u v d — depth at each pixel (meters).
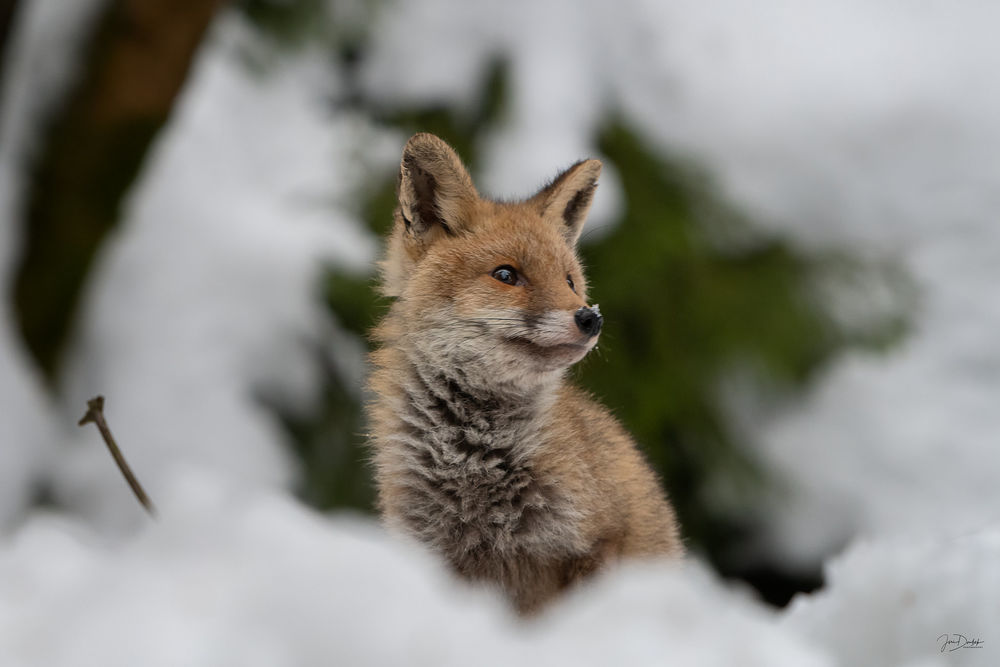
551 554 6.39
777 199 15.57
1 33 12.20
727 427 14.91
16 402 11.66
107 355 12.73
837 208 15.66
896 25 16.69
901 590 4.03
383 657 2.86
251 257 13.34
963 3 17.12
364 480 13.38
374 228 14.41
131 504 11.81
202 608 2.92
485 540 6.54
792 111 15.77
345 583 3.02
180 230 13.41
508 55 15.06
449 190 7.25
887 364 15.41
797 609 4.64
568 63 15.04
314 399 13.27
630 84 15.47
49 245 12.91
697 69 15.69
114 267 13.14
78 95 12.79
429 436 6.75
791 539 14.93
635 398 14.47
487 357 6.75
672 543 7.14
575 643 3.21
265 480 12.41
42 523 3.78
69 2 12.94
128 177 13.11
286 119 15.05
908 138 15.96
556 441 6.47
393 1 15.10
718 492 14.92
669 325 14.79
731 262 15.37
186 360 12.73
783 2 16.58
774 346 14.93
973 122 15.96
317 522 3.45
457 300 6.89
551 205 7.66
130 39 12.59
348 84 15.45
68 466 11.97
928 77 16.27
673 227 14.88
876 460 14.88
